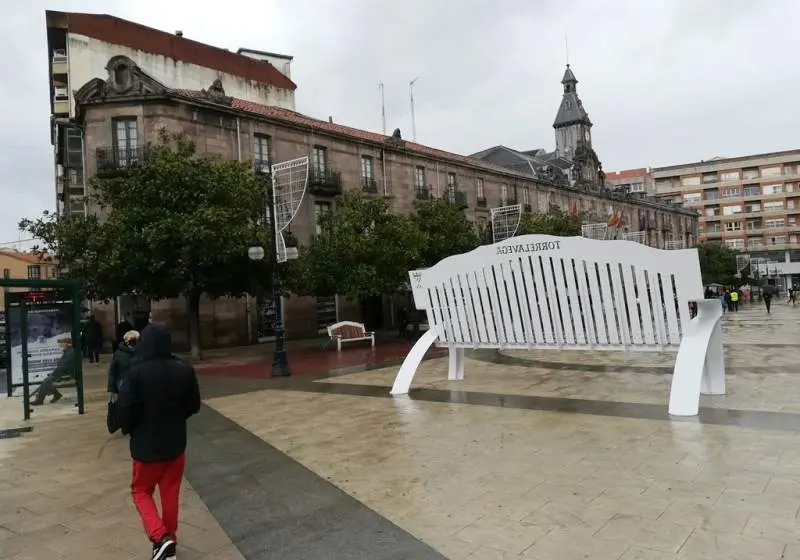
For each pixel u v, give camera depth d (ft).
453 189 129.59
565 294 30.22
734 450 19.17
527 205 152.66
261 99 116.78
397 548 13.26
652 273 27.27
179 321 82.02
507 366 45.19
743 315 104.99
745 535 12.74
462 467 19.04
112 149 81.05
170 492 13.34
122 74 81.82
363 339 73.77
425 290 36.24
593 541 12.92
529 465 18.81
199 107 85.05
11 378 33.99
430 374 42.19
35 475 20.94
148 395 12.96
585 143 228.22
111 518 16.31
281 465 20.66
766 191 292.20
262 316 92.58
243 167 66.13
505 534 13.61
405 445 22.24
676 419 24.04
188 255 57.41
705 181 306.14
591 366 42.52
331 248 72.38
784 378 33.04
